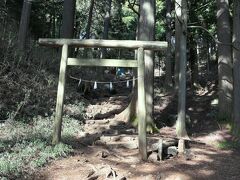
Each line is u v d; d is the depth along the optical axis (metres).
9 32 14.19
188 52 23.84
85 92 17.52
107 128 11.52
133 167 7.85
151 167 7.91
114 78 27.25
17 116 10.41
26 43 15.03
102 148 9.16
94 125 11.95
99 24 35.72
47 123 10.44
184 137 10.77
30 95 11.61
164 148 8.89
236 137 11.41
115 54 34.41
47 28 26.28
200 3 18.66
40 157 7.53
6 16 17.77
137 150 9.09
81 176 6.98
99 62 8.80
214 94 19.62
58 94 8.74
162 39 27.55
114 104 16.42
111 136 9.86
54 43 8.89
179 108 10.91
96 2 29.89
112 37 35.09
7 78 11.17
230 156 9.40
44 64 14.61
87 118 13.13
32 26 22.59
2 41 12.78
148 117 11.51
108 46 8.80
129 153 8.84
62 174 7.02
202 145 10.59
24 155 7.38
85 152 8.66
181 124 10.82
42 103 11.89
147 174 7.45
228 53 13.69
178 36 18.27
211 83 23.56
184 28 10.95
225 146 10.49
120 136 9.84
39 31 23.38
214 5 18.77
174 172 7.66
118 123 12.09
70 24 17.88
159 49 8.76
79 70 19.23
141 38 11.84
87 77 18.80
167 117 14.33
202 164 8.45
